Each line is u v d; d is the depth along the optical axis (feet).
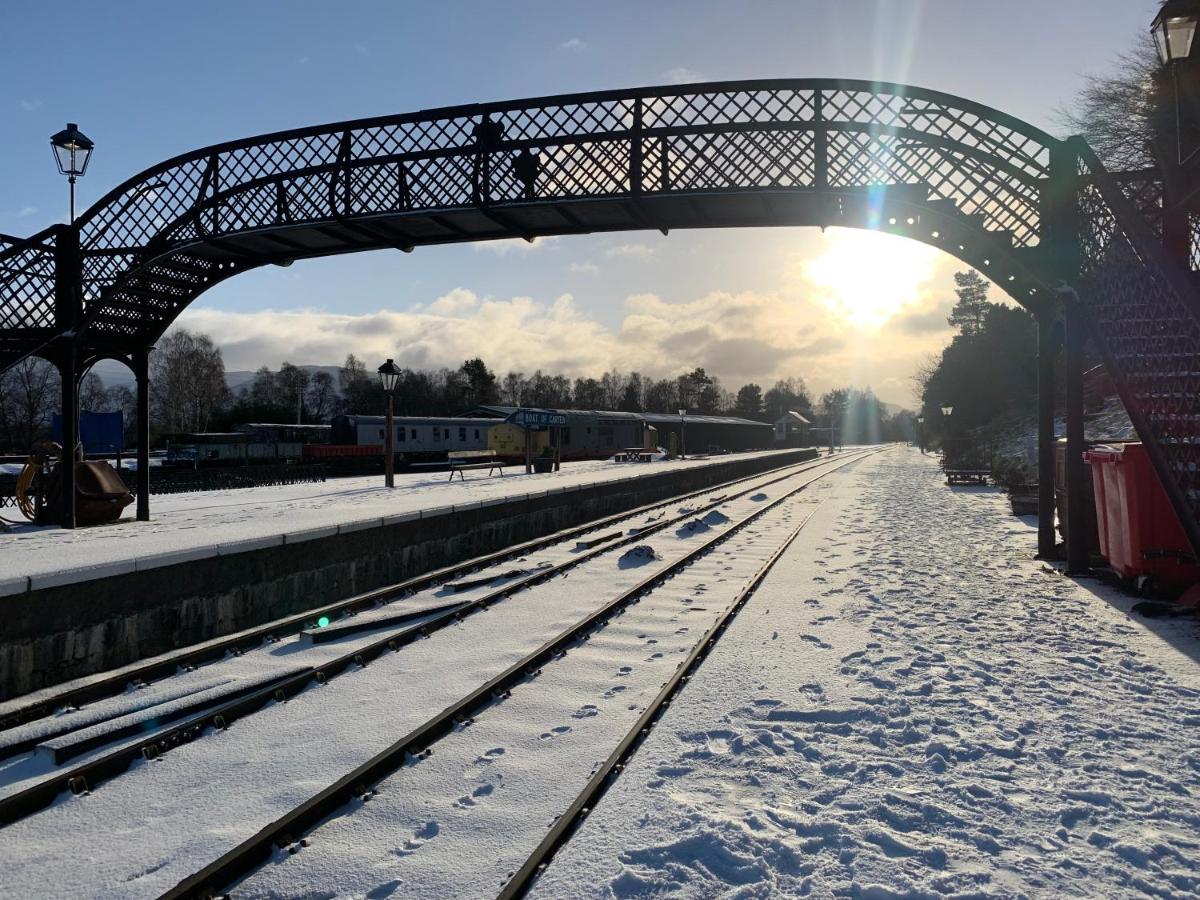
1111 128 65.62
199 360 240.53
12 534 41.73
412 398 316.60
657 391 468.34
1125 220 26.22
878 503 70.90
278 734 16.22
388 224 40.86
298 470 101.76
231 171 41.75
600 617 25.72
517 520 51.21
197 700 17.63
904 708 16.58
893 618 24.90
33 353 44.14
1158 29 26.58
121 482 48.80
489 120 38.86
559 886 10.05
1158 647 21.18
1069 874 10.28
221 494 76.13
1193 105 26.99
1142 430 26.13
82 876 10.92
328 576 32.24
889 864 10.53
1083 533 32.27
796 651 21.27
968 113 34.58
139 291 45.55
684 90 37.09
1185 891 9.89
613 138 37.68
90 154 46.16
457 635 24.48
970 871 10.32
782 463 192.75
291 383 325.01
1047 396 37.37
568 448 162.61
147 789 13.79
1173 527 26.55
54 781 13.53
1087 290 31.58
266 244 43.62
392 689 19.13
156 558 24.11
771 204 37.96
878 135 35.55
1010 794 12.66
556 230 43.27
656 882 10.10
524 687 18.84
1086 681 18.45
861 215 38.73
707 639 22.02
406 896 10.02
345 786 12.86
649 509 72.49
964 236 36.04
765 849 10.85
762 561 38.58
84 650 21.77
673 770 13.62
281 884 10.44
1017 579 31.71
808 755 14.33
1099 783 13.00
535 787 13.21
